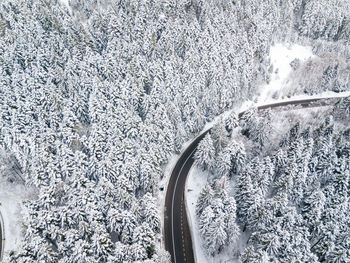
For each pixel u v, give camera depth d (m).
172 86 78.06
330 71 102.06
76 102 68.88
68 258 39.53
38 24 92.88
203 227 46.78
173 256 49.25
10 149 62.25
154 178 54.75
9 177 62.56
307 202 51.75
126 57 85.19
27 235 43.12
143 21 98.81
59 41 87.06
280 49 118.94
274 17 118.94
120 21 98.31
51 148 60.12
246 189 50.50
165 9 104.62
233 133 75.12
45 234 43.44
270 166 54.06
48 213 44.69
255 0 118.75
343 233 43.88
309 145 57.88
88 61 80.31
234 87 87.38
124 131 64.69
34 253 39.53
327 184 59.69
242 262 41.06
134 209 45.97
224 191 48.81
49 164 52.88
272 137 75.44
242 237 51.84
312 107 94.38
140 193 58.16
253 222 47.28
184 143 75.56
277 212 47.84
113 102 70.56
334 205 51.47
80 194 46.66
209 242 45.50
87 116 71.62
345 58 114.12
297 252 40.47
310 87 102.06
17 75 73.81
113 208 45.44
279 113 89.19
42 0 105.44
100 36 95.69
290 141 69.31
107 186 47.81
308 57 115.56
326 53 113.69
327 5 127.00
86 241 40.53
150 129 62.56
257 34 104.00
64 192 52.50
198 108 76.00
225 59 92.50
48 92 67.88
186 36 93.75
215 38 96.62
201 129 79.75
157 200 58.81
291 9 122.38
